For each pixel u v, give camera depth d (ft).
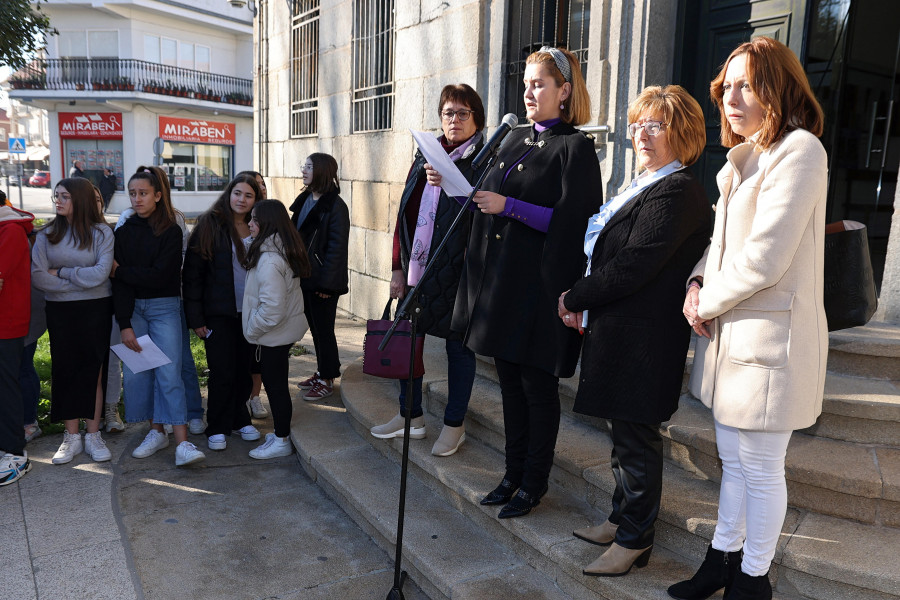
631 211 7.03
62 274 11.64
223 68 83.51
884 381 9.16
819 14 11.51
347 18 22.52
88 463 12.46
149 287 11.89
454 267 9.98
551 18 15.08
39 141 193.67
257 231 12.00
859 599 6.63
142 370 12.00
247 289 12.23
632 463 7.28
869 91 11.99
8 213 11.23
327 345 15.17
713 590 6.97
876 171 12.31
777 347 6.11
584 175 7.84
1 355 11.37
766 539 6.45
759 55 6.08
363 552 9.81
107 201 69.56
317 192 14.47
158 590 8.70
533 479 8.61
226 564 9.36
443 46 17.81
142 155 77.77
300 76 26.53
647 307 6.95
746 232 6.30
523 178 8.23
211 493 11.50
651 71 12.87
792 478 7.75
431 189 10.27
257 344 12.44
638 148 7.22
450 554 8.79
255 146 30.60
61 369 12.05
